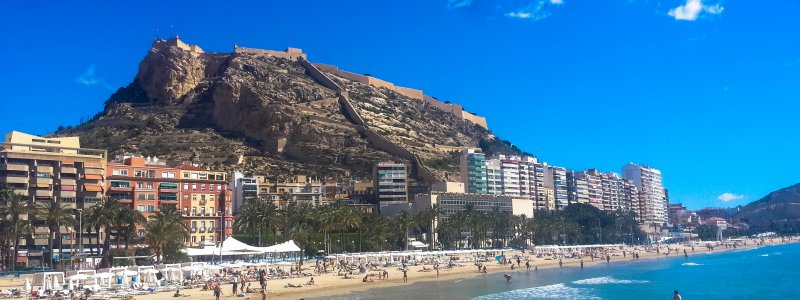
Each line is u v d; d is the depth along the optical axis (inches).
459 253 7313.0
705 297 3828.7
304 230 5920.3
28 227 4790.8
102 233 6250.0
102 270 3661.4
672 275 5551.2
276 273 4618.6
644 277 5300.2
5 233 4680.1
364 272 5167.3
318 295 3754.9
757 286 4473.4
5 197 5280.5
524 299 3651.6
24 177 6181.1
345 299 3560.5
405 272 4781.0
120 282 3634.4
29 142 6520.7
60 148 6530.5
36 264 5595.5
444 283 4606.3
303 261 5851.4
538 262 7244.1
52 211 4783.5
